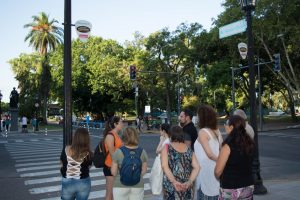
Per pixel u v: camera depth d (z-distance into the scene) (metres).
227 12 37.09
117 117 6.87
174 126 5.32
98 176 12.68
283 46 39.38
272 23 35.56
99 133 41.78
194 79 55.34
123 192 5.54
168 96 53.50
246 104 66.38
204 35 47.59
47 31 63.22
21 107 73.50
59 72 64.19
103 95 68.19
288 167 14.64
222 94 73.75
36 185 11.32
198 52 48.84
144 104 66.06
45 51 63.72
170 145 5.22
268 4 34.62
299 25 35.38
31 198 9.67
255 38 38.75
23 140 30.48
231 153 4.53
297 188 9.83
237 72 46.78
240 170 4.54
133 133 5.68
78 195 5.81
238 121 4.67
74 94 69.50
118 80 57.06
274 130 40.91
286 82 41.91
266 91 65.94
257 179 9.16
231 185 4.54
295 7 34.53
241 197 4.53
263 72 50.00
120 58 62.03
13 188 10.90
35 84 73.50
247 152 4.55
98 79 60.62
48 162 16.34
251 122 9.27
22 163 16.20
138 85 55.41
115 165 5.61
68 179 5.75
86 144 5.82
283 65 41.53
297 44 36.16
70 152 5.78
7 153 20.42
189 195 5.15
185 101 62.62
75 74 64.81
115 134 6.80
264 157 17.78
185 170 5.12
